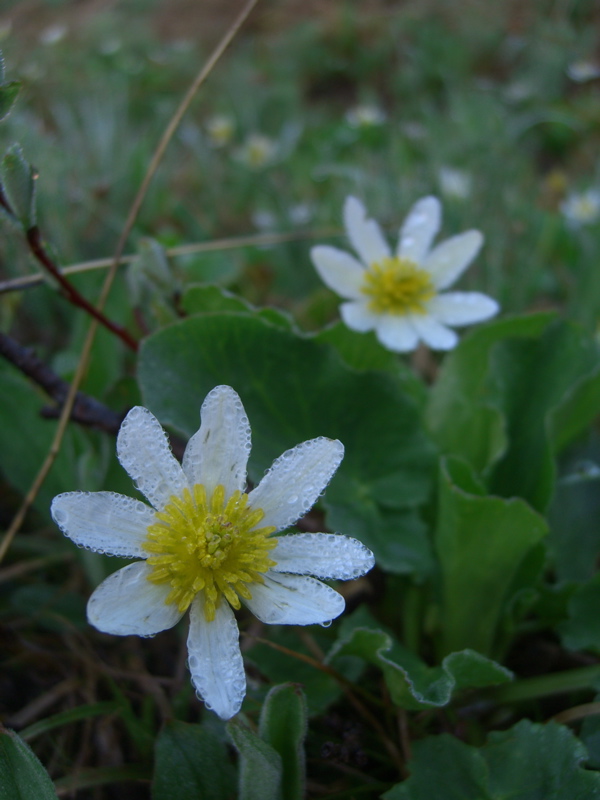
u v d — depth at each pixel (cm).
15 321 16
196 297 12
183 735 8
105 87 28
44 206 16
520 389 12
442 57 38
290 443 11
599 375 11
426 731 10
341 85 40
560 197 25
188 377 10
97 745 9
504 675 8
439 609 11
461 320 12
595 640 10
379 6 46
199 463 7
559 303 20
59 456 11
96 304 14
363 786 8
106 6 44
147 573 7
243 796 7
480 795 8
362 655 9
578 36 36
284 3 47
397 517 11
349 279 12
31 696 10
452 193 21
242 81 34
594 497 12
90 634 10
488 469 11
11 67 17
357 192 22
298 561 7
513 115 30
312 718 9
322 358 11
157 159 11
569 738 8
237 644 7
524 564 10
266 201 24
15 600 11
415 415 11
